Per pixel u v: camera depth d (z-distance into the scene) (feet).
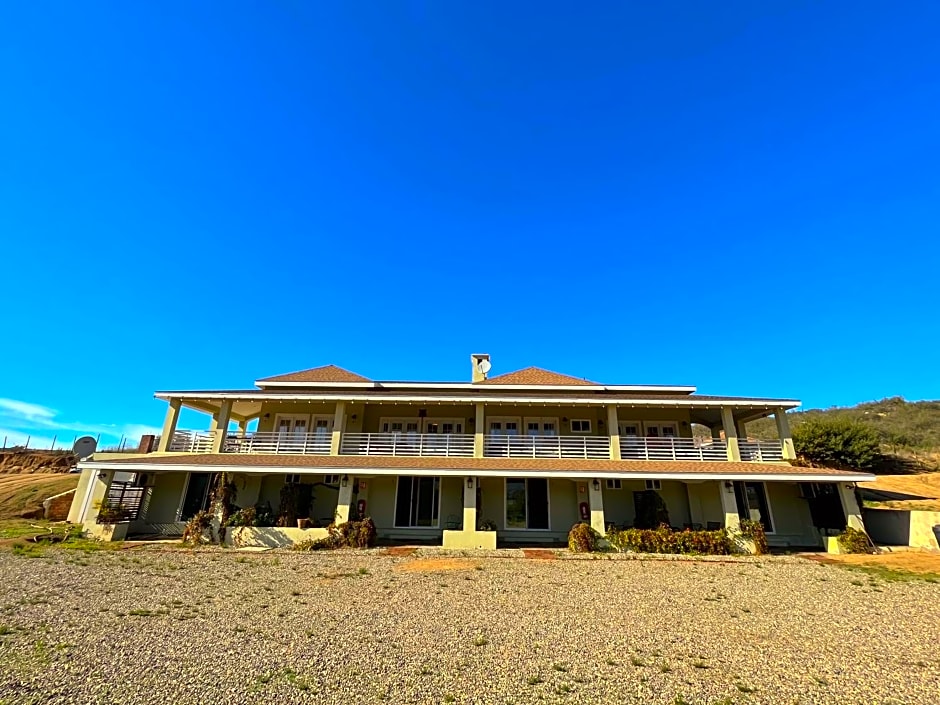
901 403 179.83
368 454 68.33
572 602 34.45
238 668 21.88
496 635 27.09
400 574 43.01
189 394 69.21
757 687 20.93
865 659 24.14
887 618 31.22
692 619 30.60
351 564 47.29
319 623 28.66
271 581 39.40
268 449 70.74
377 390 77.97
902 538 61.46
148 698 18.93
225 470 59.93
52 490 88.84
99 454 72.64
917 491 86.84
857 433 108.47
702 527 63.41
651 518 62.08
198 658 22.91
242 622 28.50
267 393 69.36
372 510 66.03
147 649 23.88
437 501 66.39
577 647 25.38
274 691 19.74
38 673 20.83
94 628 26.78
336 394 68.74
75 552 50.34
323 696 19.45
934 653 25.03
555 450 69.56
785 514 64.90
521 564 48.70
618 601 34.88
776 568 47.85
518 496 65.77
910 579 42.91
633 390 76.54
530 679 21.42
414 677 21.39
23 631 25.91
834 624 29.84
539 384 82.79
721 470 60.39
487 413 74.54
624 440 72.13
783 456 66.23
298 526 60.39
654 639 26.76
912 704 19.52
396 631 27.45
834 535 59.88
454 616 30.58
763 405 66.90
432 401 67.41
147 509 66.03
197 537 58.59
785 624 29.76
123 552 51.44
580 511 63.57
